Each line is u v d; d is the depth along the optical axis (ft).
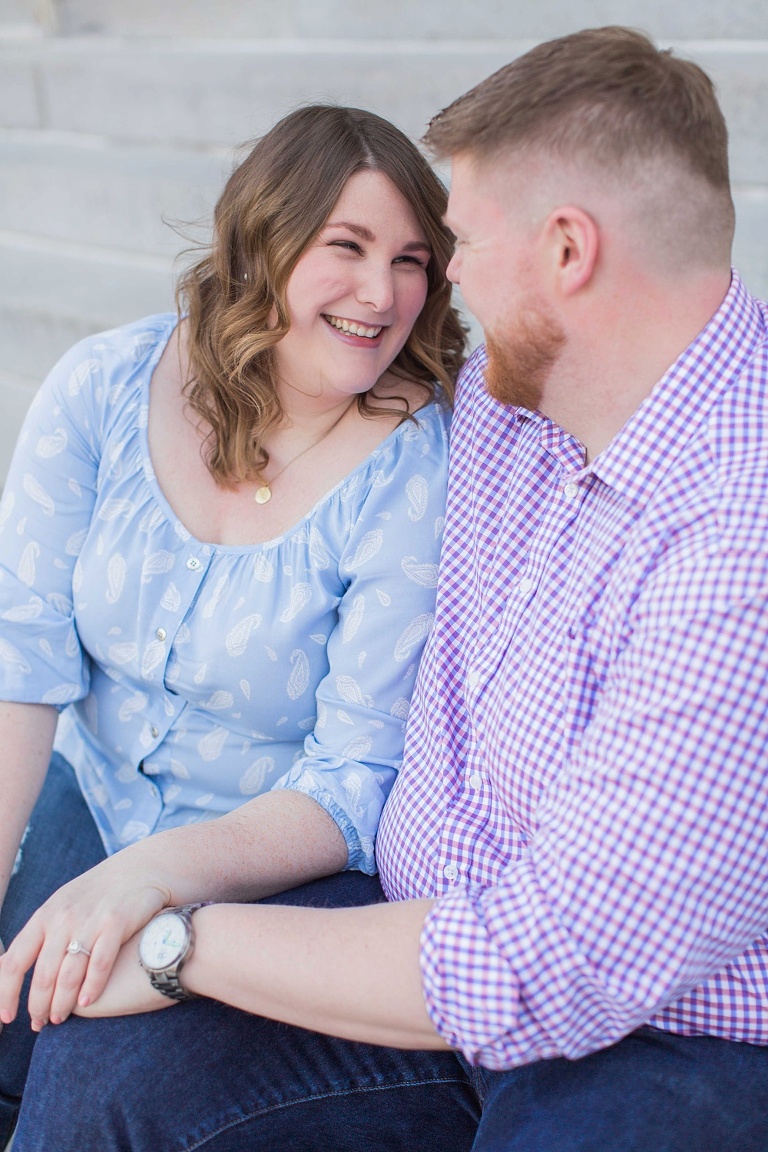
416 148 4.61
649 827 3.25
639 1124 3.49
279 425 4.91
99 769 5.46
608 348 3.76
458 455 4.80
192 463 5.01
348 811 4.62
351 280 4.49
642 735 3.29
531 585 4.16
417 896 4.36
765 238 7.49
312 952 3.64
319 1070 4.06
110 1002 3.93
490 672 4.26
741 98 8.06
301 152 4.45
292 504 4.90
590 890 3.30
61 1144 3.83
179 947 3.78
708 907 3.26
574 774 3.48
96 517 5.05
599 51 3.50
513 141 3.57
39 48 12.90
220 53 11.30
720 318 3.69
